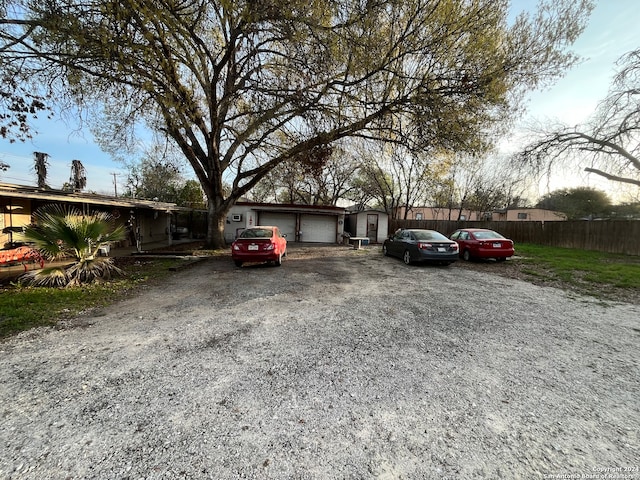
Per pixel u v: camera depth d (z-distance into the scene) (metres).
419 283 7.04
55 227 6.43
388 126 10.46
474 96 8.85
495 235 10.70
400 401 2.42
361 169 26.97
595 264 9.48
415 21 8.41
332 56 7.88
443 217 33.62
